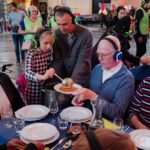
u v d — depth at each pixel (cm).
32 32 576
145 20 689
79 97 199
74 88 208
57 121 188
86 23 2002
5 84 238
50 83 227
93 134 76
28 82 271
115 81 210
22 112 197
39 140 156
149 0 848
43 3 1772
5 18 1541
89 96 195
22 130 168
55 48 268
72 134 163
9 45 1045
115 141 74
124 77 208
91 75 234
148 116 204
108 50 204
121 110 203
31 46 270
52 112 200
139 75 247
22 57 715
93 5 2069
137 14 682
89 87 234
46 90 211
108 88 213
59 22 248
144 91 205
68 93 197
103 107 195
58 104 205
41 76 247
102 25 1648
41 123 178
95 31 1541
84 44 257
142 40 703
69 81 207
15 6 740
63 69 272
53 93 204
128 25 402
